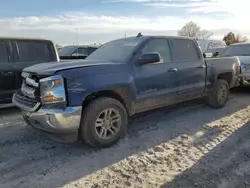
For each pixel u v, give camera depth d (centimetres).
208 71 587
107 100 397
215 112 605
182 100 541
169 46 510
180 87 518
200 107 645
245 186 299
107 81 394
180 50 530
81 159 365
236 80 685
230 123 523
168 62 498
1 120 537
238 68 688
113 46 509
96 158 368
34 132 467
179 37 538
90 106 383
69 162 357
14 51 585
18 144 416
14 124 511
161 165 347
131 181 308
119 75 411
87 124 382
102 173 327
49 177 318
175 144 417
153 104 475
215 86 615
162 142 425
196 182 306
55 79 355
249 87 954
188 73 533
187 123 522
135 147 405
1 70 560
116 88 407
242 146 410
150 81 458
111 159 365
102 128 398
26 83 406
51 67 381
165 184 301
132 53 448
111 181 309
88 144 403
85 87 371
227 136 452
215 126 504
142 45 464
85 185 301
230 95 816
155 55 430
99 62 418
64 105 359
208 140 434
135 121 533
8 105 587
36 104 367
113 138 409
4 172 329
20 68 589
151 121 534
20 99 411
